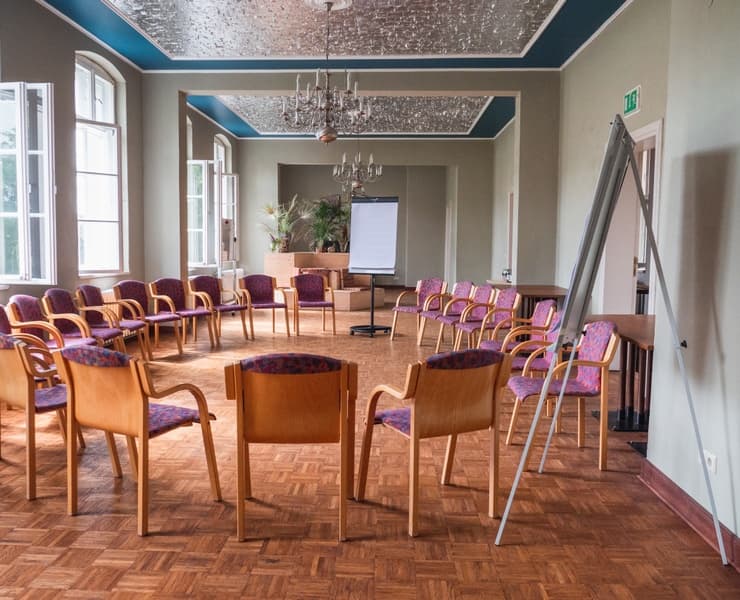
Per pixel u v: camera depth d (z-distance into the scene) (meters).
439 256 17.86
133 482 3.53
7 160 5.84
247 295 8.76
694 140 3.18
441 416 2.99
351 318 11.18
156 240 8.96
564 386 3.70
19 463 3.81
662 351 3.50
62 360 3.02
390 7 6.39
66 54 6.88
